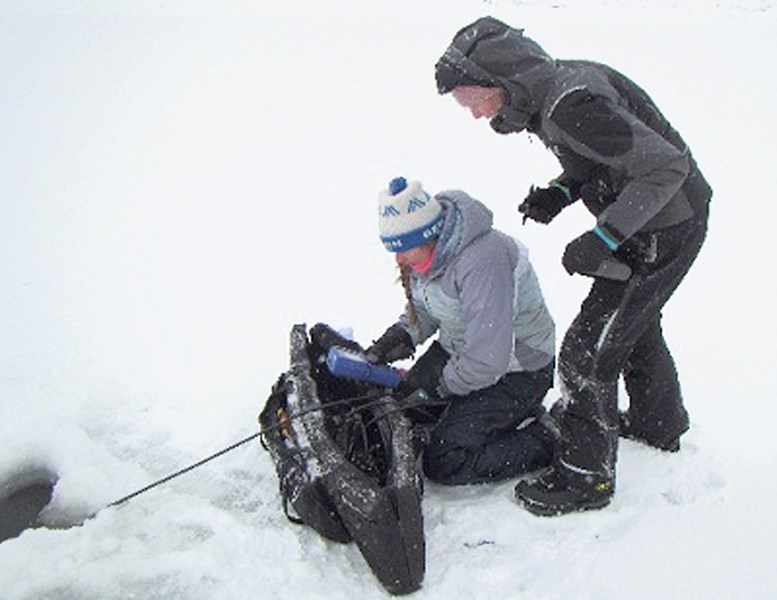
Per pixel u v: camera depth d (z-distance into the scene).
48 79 10.66
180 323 4.48
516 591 2.56
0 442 3.38
